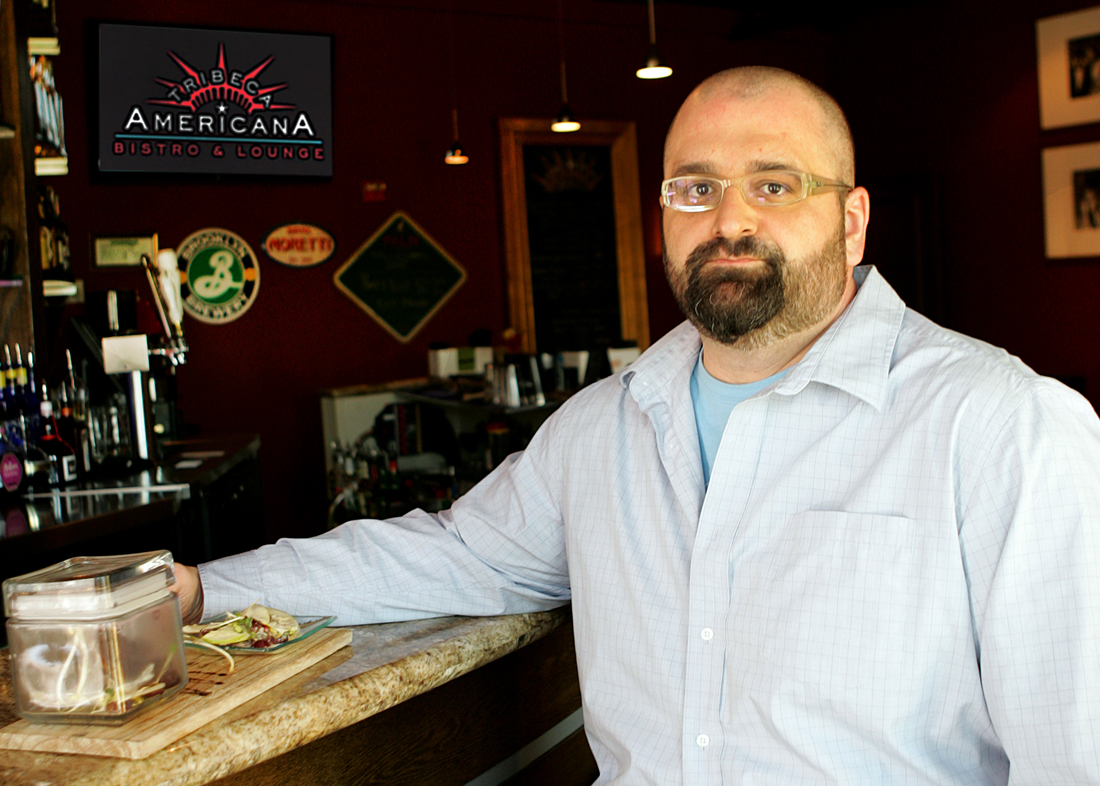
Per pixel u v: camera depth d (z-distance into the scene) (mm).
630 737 1284
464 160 5277
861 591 1080
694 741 1201
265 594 1344
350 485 4988
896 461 1105
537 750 1550
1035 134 6012
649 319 6680
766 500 1175
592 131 6336
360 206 5648
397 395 5441
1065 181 5879
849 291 1317
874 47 6926
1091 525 984
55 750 960
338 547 1389
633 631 1292
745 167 1202
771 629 1131
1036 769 1006
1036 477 1012
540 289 6230
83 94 4887
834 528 1108
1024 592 1002
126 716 978
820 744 1099
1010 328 6273
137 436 3291
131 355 3277
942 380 1114
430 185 5871
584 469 1386
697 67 6770
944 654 1062
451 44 5867
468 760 1404
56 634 981
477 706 1413
